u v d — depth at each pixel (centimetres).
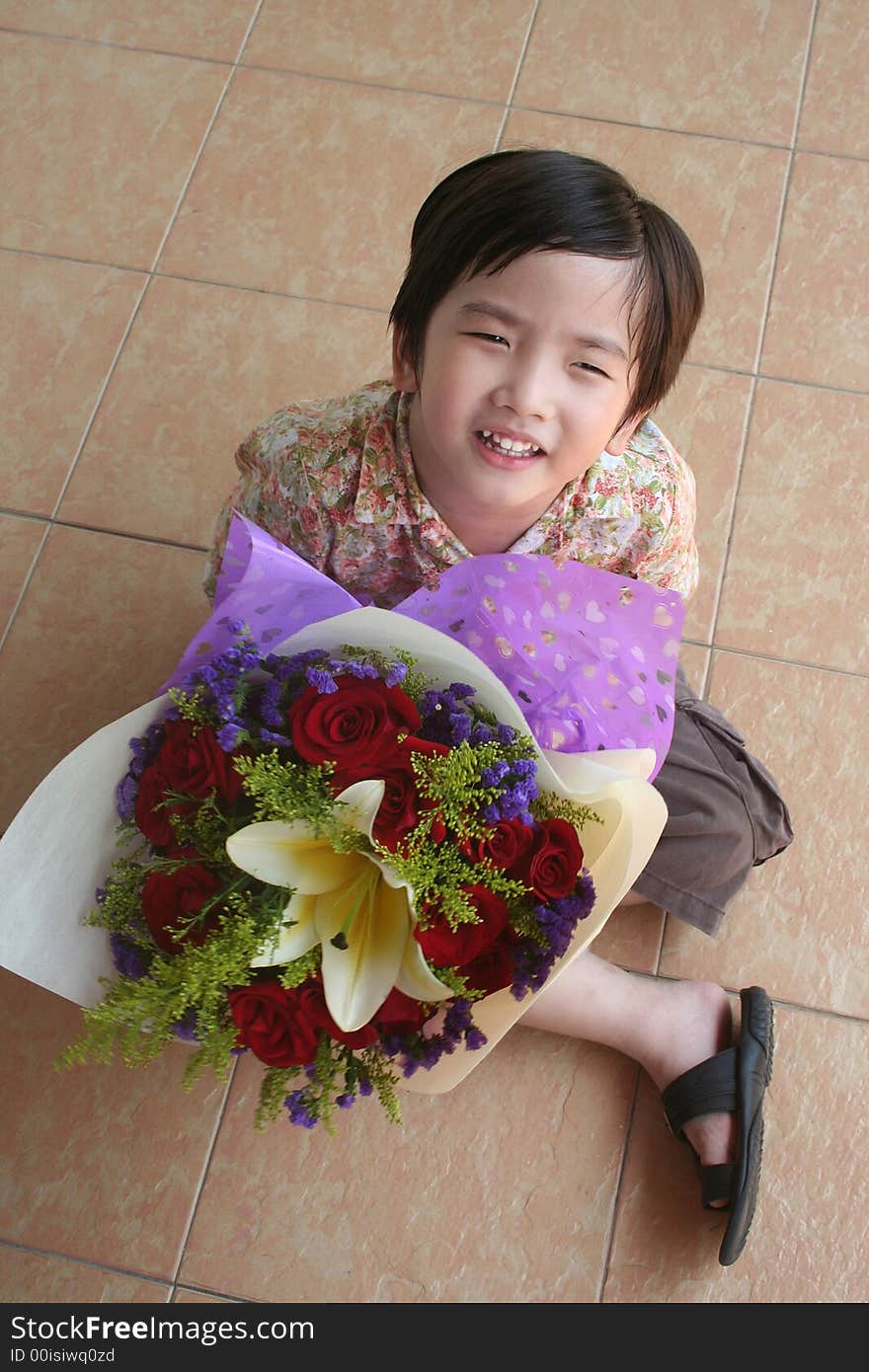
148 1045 77
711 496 145
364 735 72
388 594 109
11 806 131
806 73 169
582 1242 114
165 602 141
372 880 71
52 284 157
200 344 154
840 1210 116
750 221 160
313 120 167
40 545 143
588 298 80
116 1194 116
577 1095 120
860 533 144
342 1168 117
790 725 134
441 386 85
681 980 122
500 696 76
